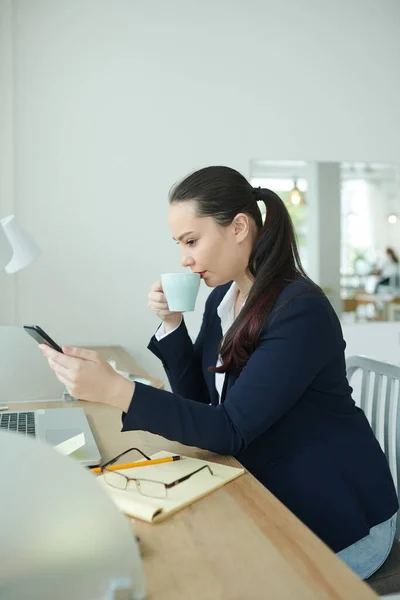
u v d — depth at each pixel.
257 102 3.39
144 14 3.20
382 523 1.09
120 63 3.18
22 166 3.05
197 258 1.12
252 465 1.09
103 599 0.49
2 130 2.99
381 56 3.57
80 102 3.12
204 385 1.39
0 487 0.49
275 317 1.05
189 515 0.76
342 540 1.04
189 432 0.96
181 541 0.68
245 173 3.38
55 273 3.12
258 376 1.01
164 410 0.95
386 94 3.60
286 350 1.02
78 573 0.49
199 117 3.30
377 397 1.36
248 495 0.83
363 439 1.12
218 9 3.30
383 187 3.62
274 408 1.00
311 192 3.48
